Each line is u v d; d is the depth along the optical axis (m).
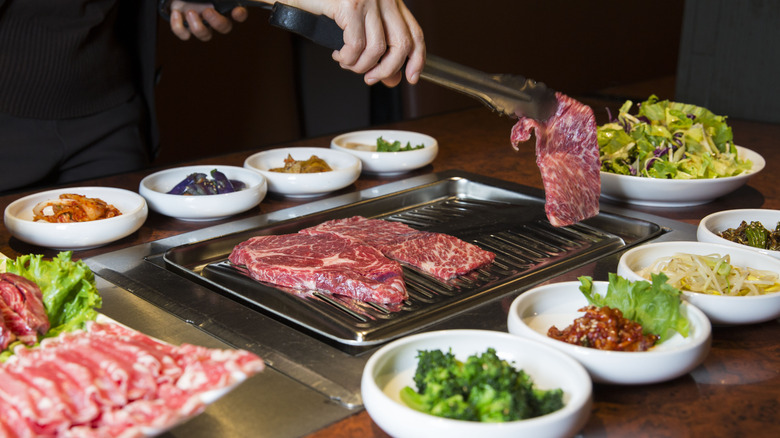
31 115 2.16
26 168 2.18
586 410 0.84
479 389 0.84
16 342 0.97
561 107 1.52
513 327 1.03
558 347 0.96
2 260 1.17
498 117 2.57
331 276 1.31
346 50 1.44
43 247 1.46
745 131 2.36
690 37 2.70
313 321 1.21
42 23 2.06
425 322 1.19
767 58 2.52
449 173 1.97
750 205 1.73
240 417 0.91
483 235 1.63
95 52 2.20
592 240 1.59
